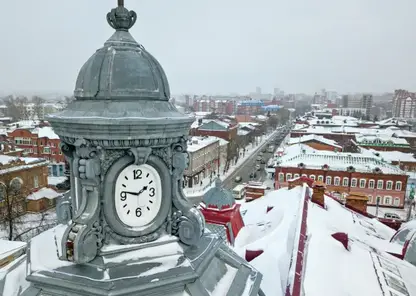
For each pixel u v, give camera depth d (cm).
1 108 16600
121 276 525
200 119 10762
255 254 1302
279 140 12900
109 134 547
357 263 1191
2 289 610
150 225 607
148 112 580
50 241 648
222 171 7981
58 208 714
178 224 634
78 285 507
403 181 5153
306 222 1424
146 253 584
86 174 552
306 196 1853
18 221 3875
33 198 4381
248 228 1789
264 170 7956
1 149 5906
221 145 8544
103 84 583
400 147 8381
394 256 1447
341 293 968
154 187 616
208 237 698
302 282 968
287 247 1244
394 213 4997
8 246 1576
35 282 530
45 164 4781
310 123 12494
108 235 578
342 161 5500
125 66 591
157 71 634
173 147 628
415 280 1234
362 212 2169
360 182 5244
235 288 613
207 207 1653
